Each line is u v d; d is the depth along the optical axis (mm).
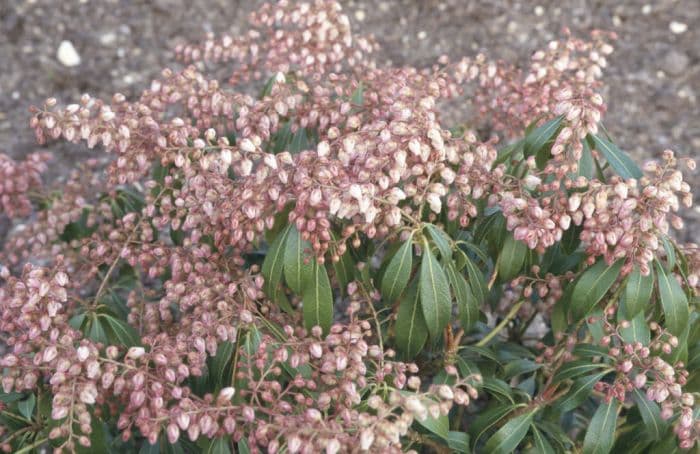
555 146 646
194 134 717
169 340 653
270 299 697
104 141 694
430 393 597
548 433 710
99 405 654
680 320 665
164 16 1634
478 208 734
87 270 840
